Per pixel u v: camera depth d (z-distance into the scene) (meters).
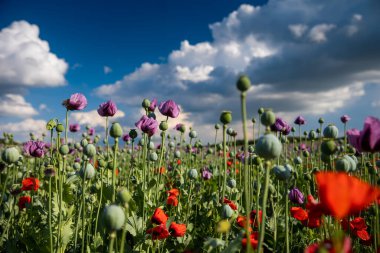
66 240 3.93
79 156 9.02
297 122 8.69
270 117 2.50
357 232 3.59
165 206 5.25
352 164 3.18
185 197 5.91
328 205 1.56
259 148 2.26
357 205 1.53
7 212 5.30
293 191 4.33
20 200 4.95
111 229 2.28
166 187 7.14
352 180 1.55
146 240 3.91
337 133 3.91
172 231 3.79
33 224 4.61
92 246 3.80
